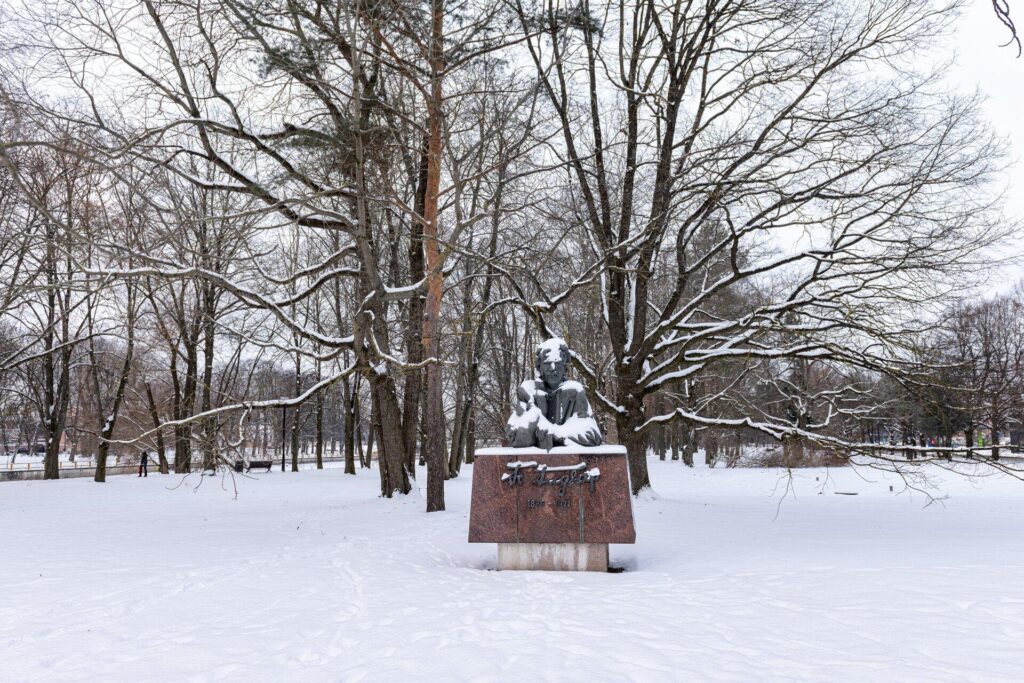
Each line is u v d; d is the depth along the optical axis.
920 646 5.79
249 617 7.11
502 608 7.64
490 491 10.80
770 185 17.91
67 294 31.91
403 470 22.62
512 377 45.47
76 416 45.47
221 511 18.81
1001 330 42.12
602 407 20.91
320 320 34.50
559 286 26.38
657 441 58.22
